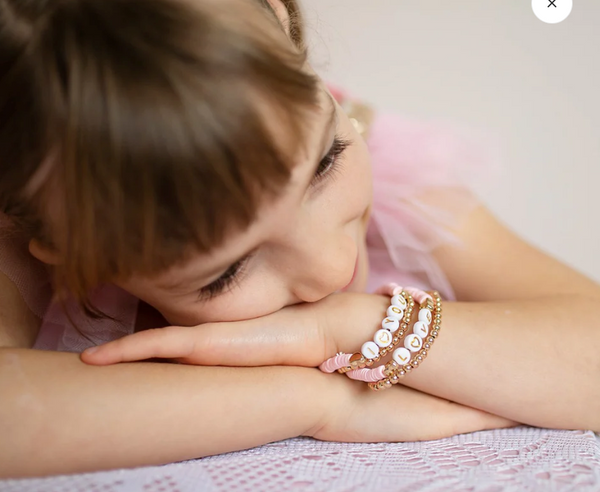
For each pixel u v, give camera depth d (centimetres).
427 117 66
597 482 29
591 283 45
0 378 30
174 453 31
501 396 35
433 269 48
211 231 29
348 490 29
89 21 29
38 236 34
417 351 35
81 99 28
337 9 65
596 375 35
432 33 67
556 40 67
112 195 28
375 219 48
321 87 33
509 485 29
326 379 35
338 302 36
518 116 67
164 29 28
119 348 32
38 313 40
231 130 28
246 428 32
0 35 30
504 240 48
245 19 30
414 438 34
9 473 29
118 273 31
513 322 36
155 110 28
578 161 66
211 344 33
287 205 30
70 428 30
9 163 31
